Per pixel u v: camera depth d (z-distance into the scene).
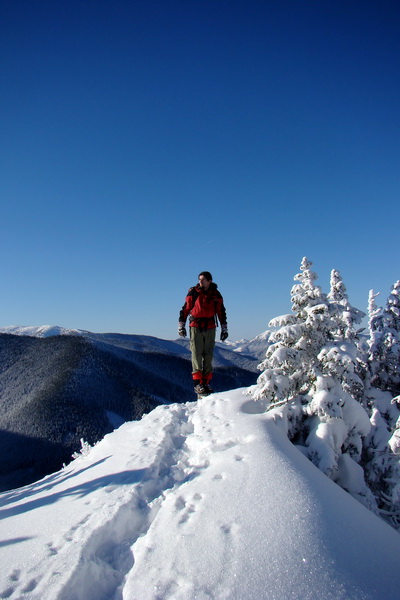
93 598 2.63
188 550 2.84
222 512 3.23
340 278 7.72
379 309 9.38
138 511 3.60
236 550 2.77
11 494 5.91
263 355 5.97
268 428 4.97
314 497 3.41
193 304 8.23
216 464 4.20
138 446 5.22
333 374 5.70
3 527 3.81
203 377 8.19
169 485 4.12
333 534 3.00
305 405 5.67
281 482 3.59
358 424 5.48
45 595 2.50
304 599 2.40
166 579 2.60
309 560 2.68
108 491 4.00
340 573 2.63
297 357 5.68
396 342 8.55
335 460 4.91
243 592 2.43
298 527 2.98
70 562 2.79
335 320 6.03
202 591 2.46
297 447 5.15
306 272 6.11
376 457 5.82
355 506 3.67
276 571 2.58
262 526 3.00
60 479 5.46
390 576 2.78
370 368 8.57
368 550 2.99
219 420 5.64
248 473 3.79
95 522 3.29
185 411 6.79
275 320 5.95
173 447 5.21
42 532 3.40
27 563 2.90
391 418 7.48
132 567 2.88
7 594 2.55
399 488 5.34
